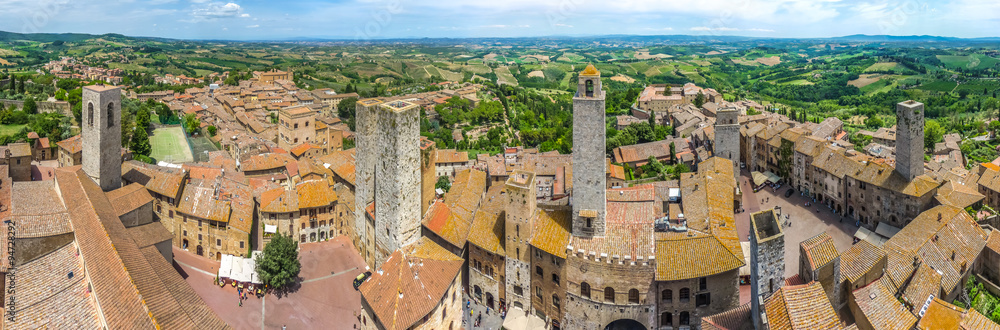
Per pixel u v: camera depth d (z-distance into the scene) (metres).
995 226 124.75
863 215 146.50
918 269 96.50
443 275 99.69
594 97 93.44
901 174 136.50
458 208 121.62
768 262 80.06
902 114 134.12
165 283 84.75
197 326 73.75
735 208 152.88
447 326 100.38
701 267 92.31
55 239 94.12
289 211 130.12
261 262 110.94
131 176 136.00
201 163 179.75
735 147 172.75
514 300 108.62
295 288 115.12
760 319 75.88
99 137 121.38
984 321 79.69
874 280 90.75
